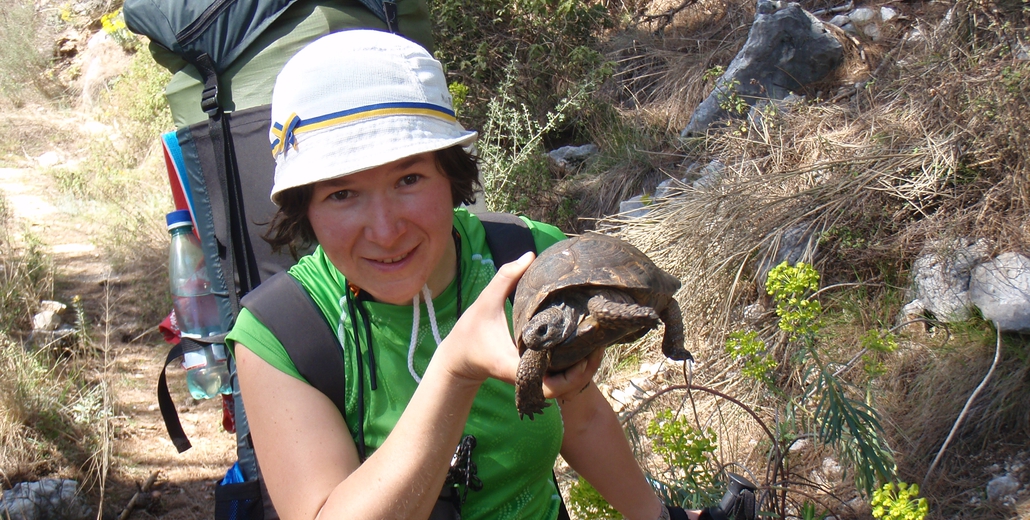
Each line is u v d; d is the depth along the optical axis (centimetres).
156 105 899
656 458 371
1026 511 311
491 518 179
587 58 677
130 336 564
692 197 496
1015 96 423
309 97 159
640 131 650
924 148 449
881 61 582
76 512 394
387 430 171
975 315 387
